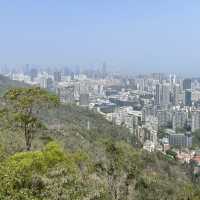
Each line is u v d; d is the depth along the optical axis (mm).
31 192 15406
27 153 19500
